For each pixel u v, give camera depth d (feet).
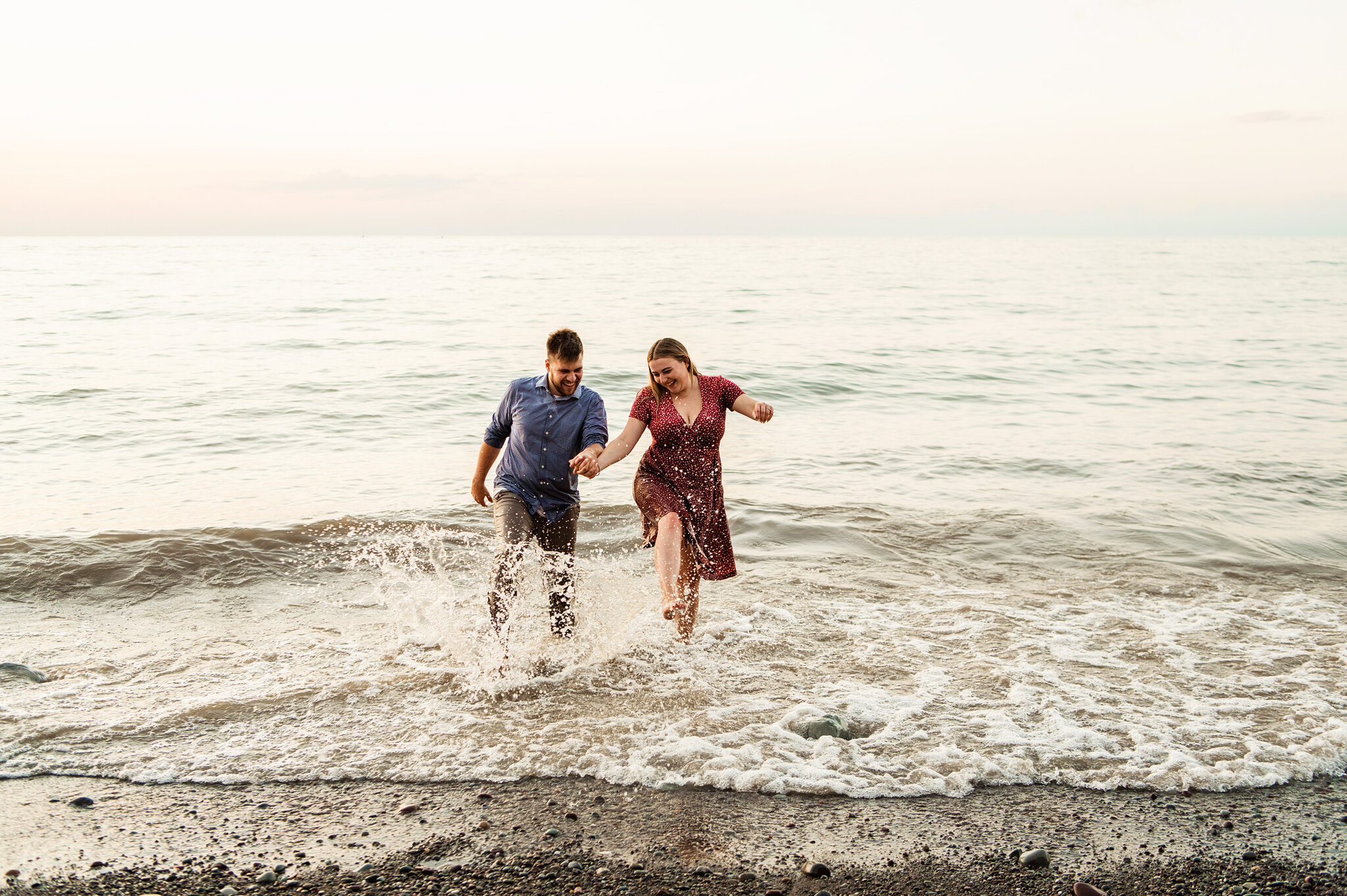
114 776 10.93
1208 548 21.67
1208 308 110.01
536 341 66.28
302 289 121.29
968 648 15.43
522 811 10.32
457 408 41.06
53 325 70.18
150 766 11.14
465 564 19.84
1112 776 11.23
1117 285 165.89
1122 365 58.49
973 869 9.42
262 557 19.51
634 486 15.65
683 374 15.07
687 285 147.84
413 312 90.02
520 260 285.84
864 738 12.17
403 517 22.76
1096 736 12.17
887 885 9.13
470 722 12.43
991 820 10.32
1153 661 14.92
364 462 30.50
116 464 29.55
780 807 10.50
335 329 71.72
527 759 11.43
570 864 9.32
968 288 150.82
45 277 140.05
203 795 10.57
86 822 9.91
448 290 127.24
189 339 62.90
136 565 18.49
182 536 19.94
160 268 180.24
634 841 9.78
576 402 14.85
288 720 12.43
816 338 72.18
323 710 12.75
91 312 81.41
